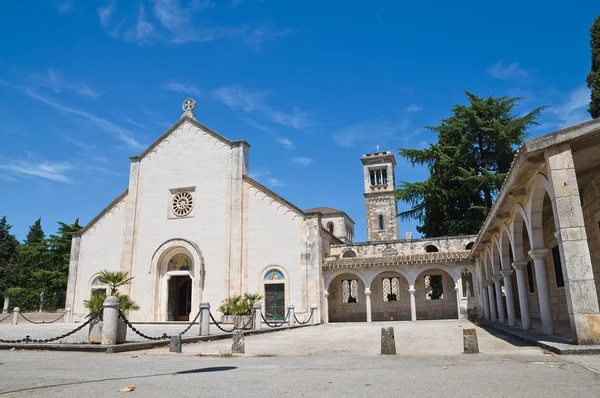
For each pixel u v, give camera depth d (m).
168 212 34.00
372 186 67.56
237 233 32.00
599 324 9.70
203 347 14.53
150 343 14.40
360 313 34.34
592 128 10.20
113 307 13.54
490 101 42.31
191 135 35.00
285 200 31.67
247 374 7.94
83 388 6.60
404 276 31.41
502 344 12.78
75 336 18.25
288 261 30.77
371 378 7.28
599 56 27.97
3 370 8.73
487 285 27.53
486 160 40.94
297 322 28.72
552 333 13.09
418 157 42.72
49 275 51.69
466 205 42.25
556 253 19.50
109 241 34.75
